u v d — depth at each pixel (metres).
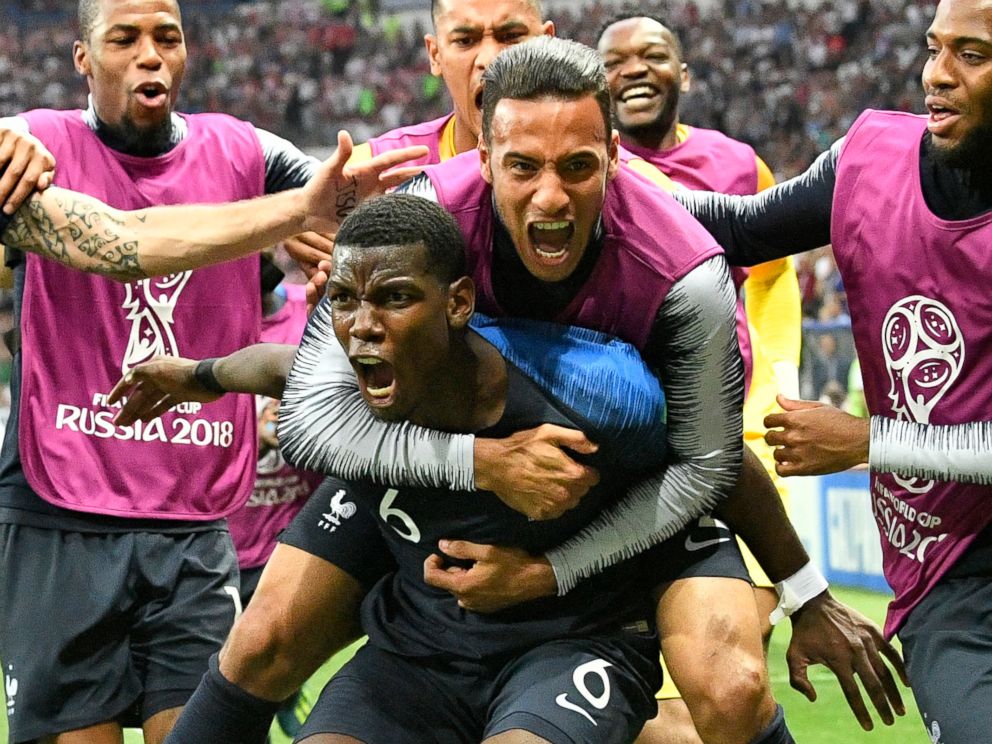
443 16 3.41
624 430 2.48
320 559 2.83
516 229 2.37
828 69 19.41
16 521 3.29
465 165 2.58
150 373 2.97
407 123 21.34
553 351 2.51
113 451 3.30
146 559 3.31
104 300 3.29
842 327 9.77
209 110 22.12
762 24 20.27
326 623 2.85
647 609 2.77
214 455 3.41
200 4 24.38
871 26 19.59
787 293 4.79
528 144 2.28
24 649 3.26
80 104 22.36
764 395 4.47
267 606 2.80
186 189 3.40
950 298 2.74
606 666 2.61
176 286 3.35
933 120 2.69
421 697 2.69
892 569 2.96
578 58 2.31
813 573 2.96
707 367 2.51
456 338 2.47
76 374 3.29
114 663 3.30
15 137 2.96
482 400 2.50
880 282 2.82
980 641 2.77
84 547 3.28
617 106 4.75
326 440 2.54
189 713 2.81
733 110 19.14
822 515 9.24
